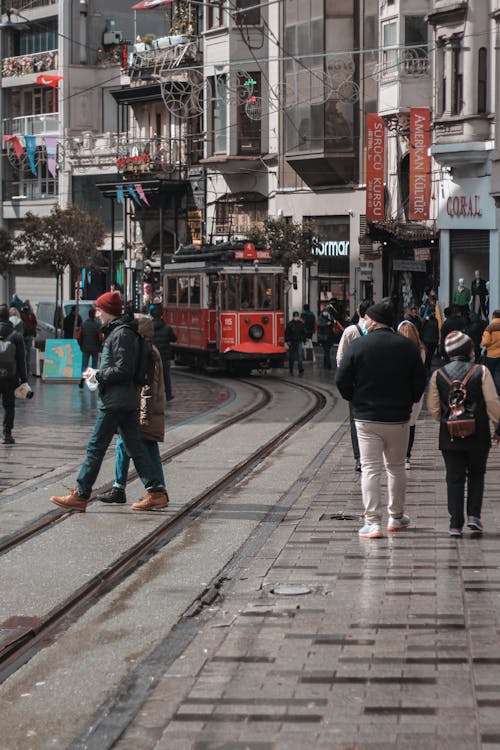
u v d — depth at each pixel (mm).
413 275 53219
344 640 9047
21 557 12344
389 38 55188
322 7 59750
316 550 12469
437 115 48188
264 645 8992
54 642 9531
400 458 13258
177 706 7688
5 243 69438
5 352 22000
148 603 10602
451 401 12875
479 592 10430
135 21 74625
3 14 81188
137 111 73062
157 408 15055
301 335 44031
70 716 7805
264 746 6961
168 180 68812
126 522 14219
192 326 46281
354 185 59938
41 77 76125
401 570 11383
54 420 26688
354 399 13156
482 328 40406
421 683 7965
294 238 57375
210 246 47094
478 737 6961
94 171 75688
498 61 45250
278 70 62250
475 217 48031
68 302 50281
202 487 16781
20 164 81000
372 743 6934
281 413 28562
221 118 66062
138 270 72500
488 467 18547
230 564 12102
